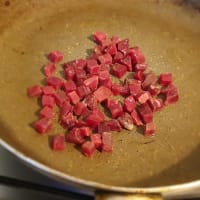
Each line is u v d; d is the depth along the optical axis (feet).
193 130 0.76
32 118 0.75
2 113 0.75
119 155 0.71
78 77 0.80
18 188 0.67
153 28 0.94
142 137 0.74
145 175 0.68
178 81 0.84
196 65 0.87
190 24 0.94
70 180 0.58
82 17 0.94
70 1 0.96
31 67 0.83
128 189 0.56
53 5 0.94
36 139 0.72
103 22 0.94
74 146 0.71
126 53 0.85
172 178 0.68
